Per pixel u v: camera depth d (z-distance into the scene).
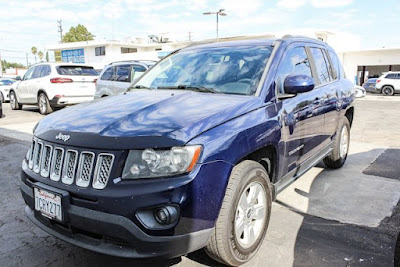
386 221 3.47
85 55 52.34
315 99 3.76
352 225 3.39
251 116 2.69
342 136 5.11
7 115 11.86
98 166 2.23
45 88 11.01
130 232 2.11
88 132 2.37
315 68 4.12
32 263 2.82
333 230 3.29
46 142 2.58
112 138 2.24
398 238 2.29
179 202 2.12
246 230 2.67
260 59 3.32
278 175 3.10
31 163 2.76
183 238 2.17
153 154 2.16
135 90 3.71
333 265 2.72
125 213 2.11
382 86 24.41
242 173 2.50
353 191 4.31
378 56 33.69
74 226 2.31
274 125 2.87
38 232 3.35
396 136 8.04
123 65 9.06
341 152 5.13
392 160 5.71
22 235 3.29
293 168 3.40
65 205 2.30
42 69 11.65
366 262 2.75
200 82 3.37
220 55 3.63
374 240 3.09
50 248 3.06
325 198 4.10
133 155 2.18
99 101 3.16
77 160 2.33
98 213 2.18
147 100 2.94
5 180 4.85
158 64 4.16
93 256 2.92
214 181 2.27
